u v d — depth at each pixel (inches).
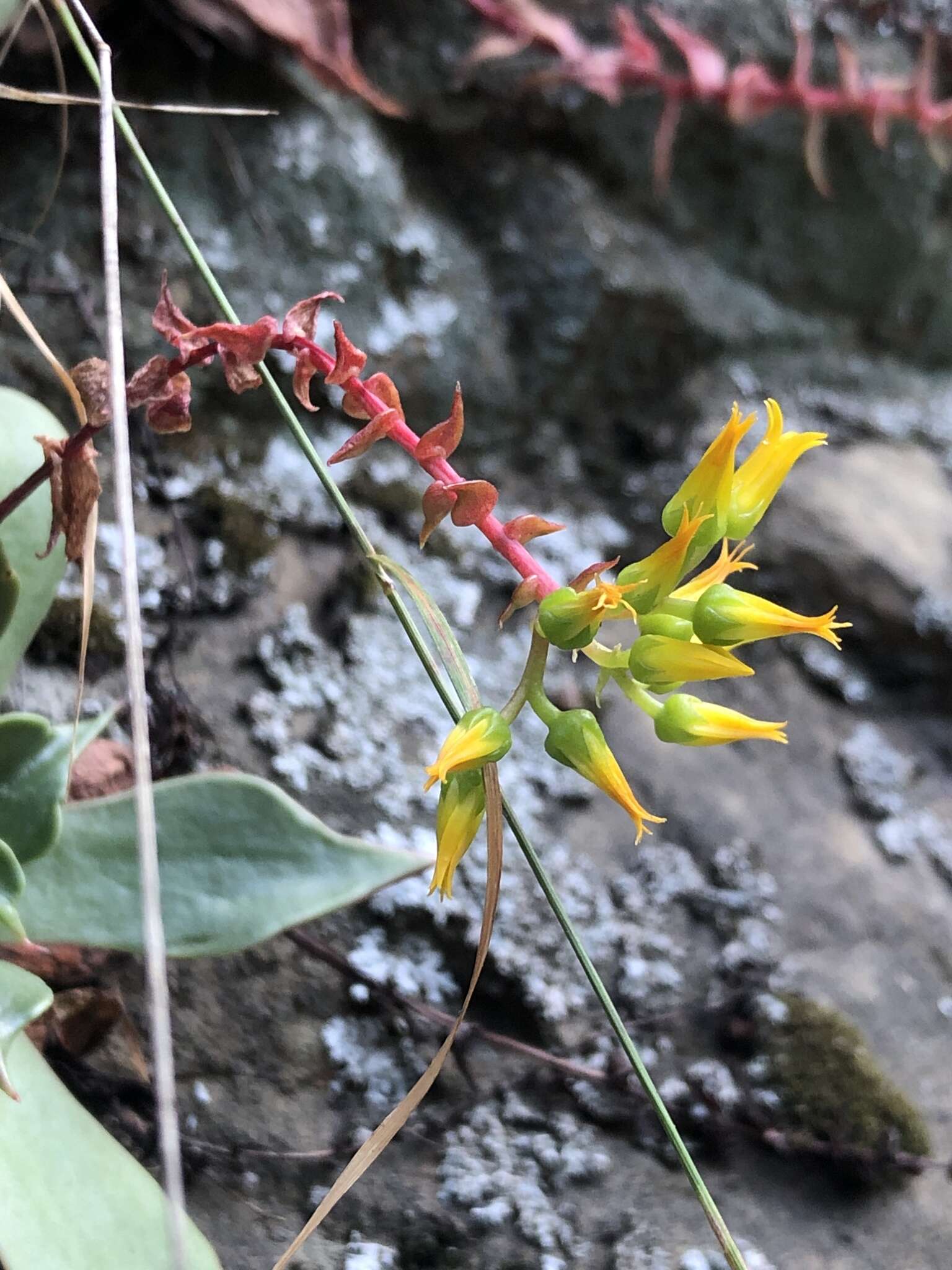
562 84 12.4
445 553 11.9
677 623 4.8
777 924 10.2
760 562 12.9
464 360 12.5
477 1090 8.4
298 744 9.8
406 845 9.5
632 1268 7.6
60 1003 7.0
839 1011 9.5
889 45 14.3
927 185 14.4
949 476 14.6
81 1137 5.9
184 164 10.5
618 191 13.2
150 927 4.0
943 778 12.3
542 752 10.8
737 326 14.1
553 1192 8.1
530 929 9.3
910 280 14.9
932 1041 9.7
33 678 8.8
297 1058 8.2
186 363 5.3
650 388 13.7
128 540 4.7
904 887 10.9
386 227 11.7
